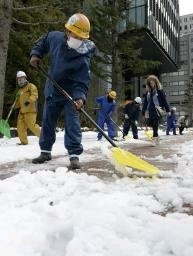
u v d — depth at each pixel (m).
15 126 16.70
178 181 3.93
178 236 2.16
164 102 10.26
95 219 2.53
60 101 5.25
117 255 2.04
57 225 2.32
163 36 47.62
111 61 21.53
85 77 5.16
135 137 14.34
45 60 12.36
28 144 9.87
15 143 10.23
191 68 106.94
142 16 37.81
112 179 4.24
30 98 9.48
